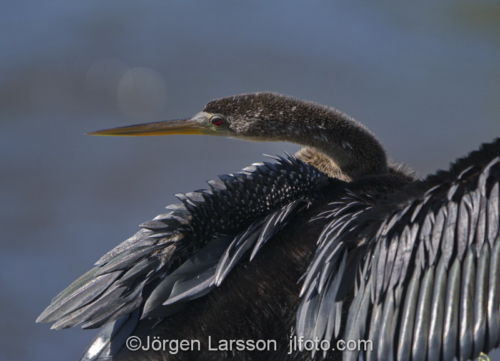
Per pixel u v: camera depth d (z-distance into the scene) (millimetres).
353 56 20547
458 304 5430
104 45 21297
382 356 5516
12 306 11875
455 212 5676
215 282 6035
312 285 5883
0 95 19312
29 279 12570
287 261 6234
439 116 17750
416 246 5703
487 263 5461
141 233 6797
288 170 6738
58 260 13016
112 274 6430
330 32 21750
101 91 19688
